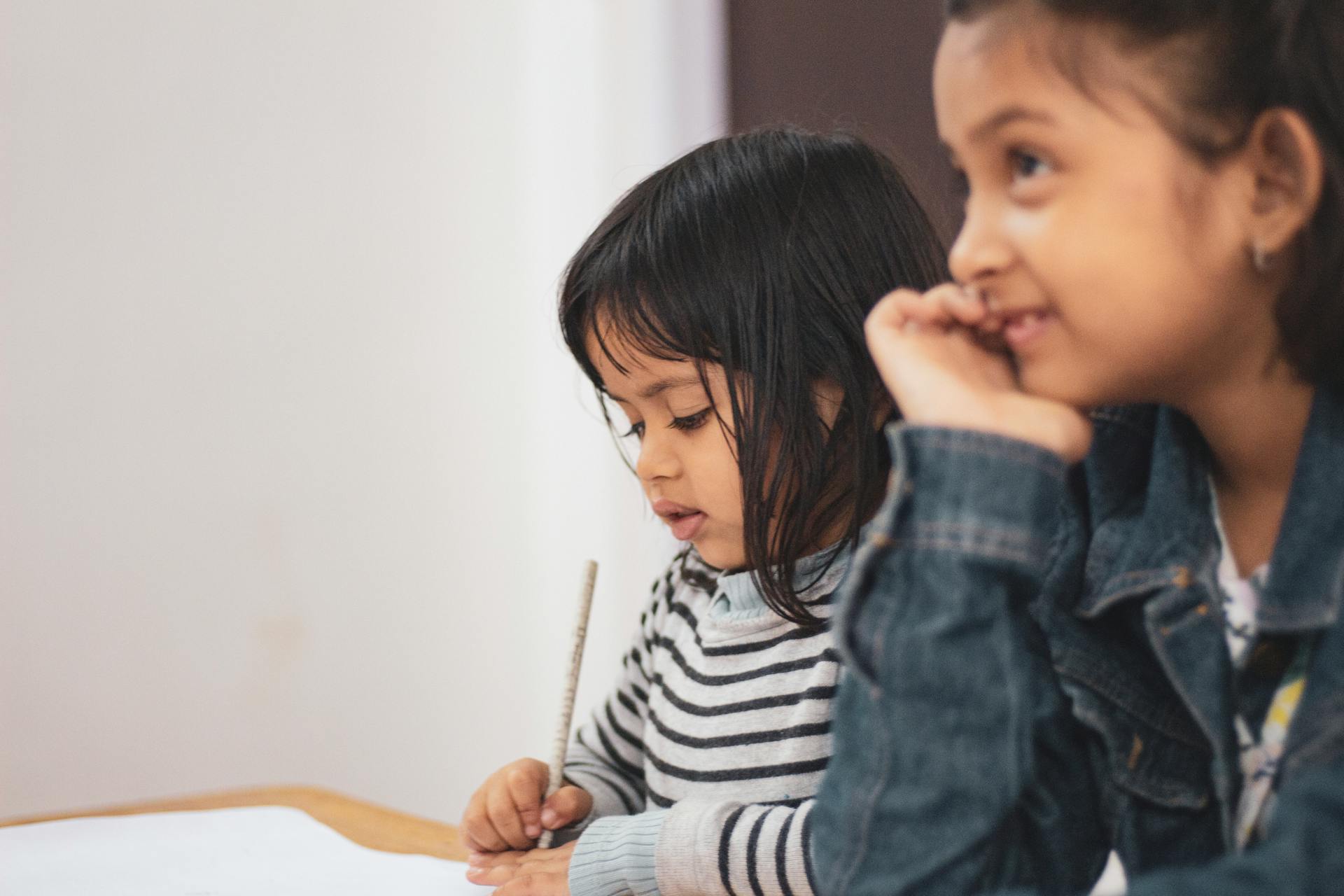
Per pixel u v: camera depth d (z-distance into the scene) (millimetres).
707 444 787
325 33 1821
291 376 1792
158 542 1699
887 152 913
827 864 558
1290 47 486
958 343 584
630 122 2053
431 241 1898
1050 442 529
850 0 1919
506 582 1943
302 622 1791
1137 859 609
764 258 782
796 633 800
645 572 2041
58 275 1647
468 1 1934
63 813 1032
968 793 523
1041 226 500
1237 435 559
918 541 533
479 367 1931
